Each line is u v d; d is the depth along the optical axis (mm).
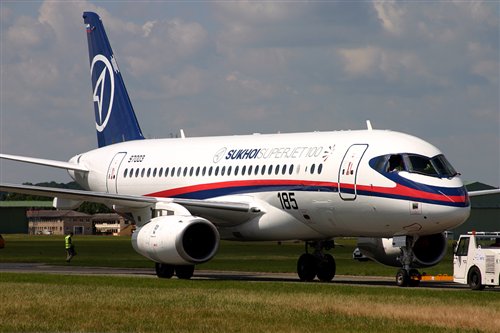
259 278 102188
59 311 59438
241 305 62750
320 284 84938
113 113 124438
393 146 88438
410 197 84938
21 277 91562
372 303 63844
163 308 61062
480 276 80625
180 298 67250
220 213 97750
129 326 53219
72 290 73625
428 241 94125
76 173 122062
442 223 84500
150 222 95562
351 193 89125
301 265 99562
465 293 74562
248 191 98812
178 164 108312
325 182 91188
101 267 124938
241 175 100000
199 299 66625
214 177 103188
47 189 96000
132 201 99125
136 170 113312
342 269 120125
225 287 79438
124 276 97250
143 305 62594
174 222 92812
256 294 70938
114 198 98375
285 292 73438
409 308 60562
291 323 54219
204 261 92875
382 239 96062
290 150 96438
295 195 93750
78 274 104438
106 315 57625
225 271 117188
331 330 51531
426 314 57500
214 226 93312
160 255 93125
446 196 84062
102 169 118000
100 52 126188
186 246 96062
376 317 56562
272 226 96562
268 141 100500
